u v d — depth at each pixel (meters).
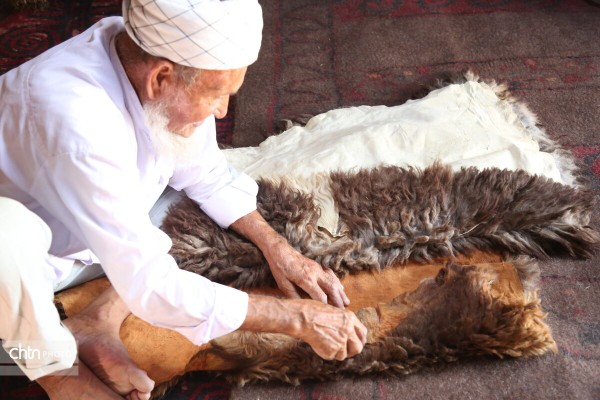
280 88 2.73
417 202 1.88
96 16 3.19
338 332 1.50
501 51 2.81
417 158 2.10
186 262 1.77
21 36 3.10
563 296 1.82
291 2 3.25
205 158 1.74
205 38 1.27
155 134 1.43
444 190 1.90
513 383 1.62
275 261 1.73
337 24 3.07
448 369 1.65
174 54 1.29
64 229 1.52
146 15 1.26
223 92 1.37
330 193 1.94
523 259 1.79
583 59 2.72
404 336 1.66
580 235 1.88
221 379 1.71
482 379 1.63
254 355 1.65
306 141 2.28
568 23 2.93
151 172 1.55
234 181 1.82
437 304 1.70
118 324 1.61
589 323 1.75
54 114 1.29
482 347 1.63
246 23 1.31
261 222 1.80
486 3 3.11
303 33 3.04
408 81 2.71
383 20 3.07
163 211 1.88
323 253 1.79
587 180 2.17
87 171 1.29
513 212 1.87
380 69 2.79
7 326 1.41
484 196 1.88
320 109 2.60
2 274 1.32
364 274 1.81
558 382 1.62
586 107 2.47
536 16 2.99
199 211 1.86
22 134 1.32
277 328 1.49
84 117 1.30
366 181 1.93
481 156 2.07
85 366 1.52
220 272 1.77
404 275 1.80
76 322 1.57
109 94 1.37
